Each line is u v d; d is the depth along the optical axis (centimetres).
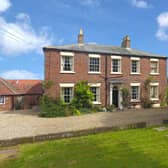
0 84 3159
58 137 1030
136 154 726
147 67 2706
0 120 1722
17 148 902
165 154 714
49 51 2186
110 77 2466
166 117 1709
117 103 2512
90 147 844
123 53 2541
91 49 2430
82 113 2044
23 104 3322
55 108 1950
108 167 629
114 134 1055
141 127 1214
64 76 2231
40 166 684
